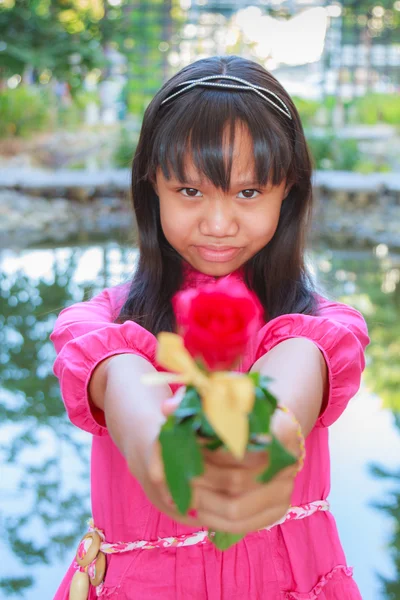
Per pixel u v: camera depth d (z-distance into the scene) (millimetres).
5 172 7648
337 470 2402
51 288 4457
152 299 1212
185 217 1090
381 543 2000
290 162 1125
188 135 1062
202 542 1089
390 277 4773
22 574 1870
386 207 7145
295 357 1018
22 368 3303
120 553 1104
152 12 9312
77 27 7793
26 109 9016
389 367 3275
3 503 2211
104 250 5500
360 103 9797
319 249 5582
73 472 2416
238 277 1219
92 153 8820
